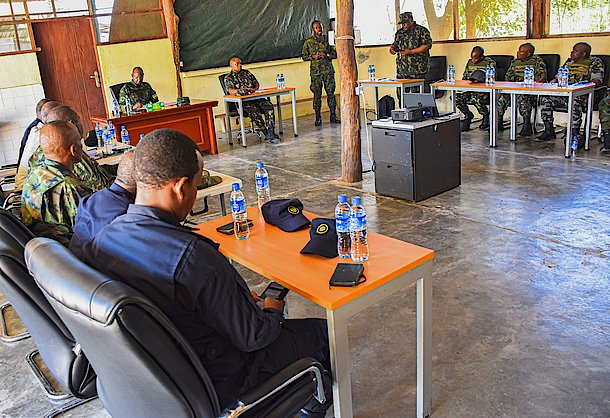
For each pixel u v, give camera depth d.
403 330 2.83
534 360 2.49
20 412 2.43
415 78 7.68
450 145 4.84
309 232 2.36
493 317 2.87
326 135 7.86
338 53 5.20
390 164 4.79
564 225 3.96
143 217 1.53
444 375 2.45
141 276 1.46
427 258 2.01
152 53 8.11
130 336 1.24
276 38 9.12
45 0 7.22
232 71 7.66
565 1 6.83
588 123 5.87
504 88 6.08
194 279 1.45
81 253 1.66
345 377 1.83
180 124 6.88
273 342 1.82
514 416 2.16
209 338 1.55
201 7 8.33
